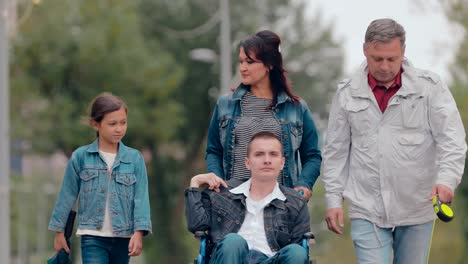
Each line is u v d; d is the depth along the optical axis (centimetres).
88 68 4538
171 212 5384
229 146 1087
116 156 1130
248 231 1006
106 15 4597
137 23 4756
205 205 1020
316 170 1098
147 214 1122
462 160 1004
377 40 984
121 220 1119
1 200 2142
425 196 1028
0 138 2159
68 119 4512
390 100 1016
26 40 4469
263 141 1009
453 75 4062
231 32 5034
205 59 3550
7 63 2180
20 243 4512
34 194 4700
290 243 1011
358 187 1036
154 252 5262
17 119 4522
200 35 5225
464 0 3959
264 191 1016
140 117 4662
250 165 1013
